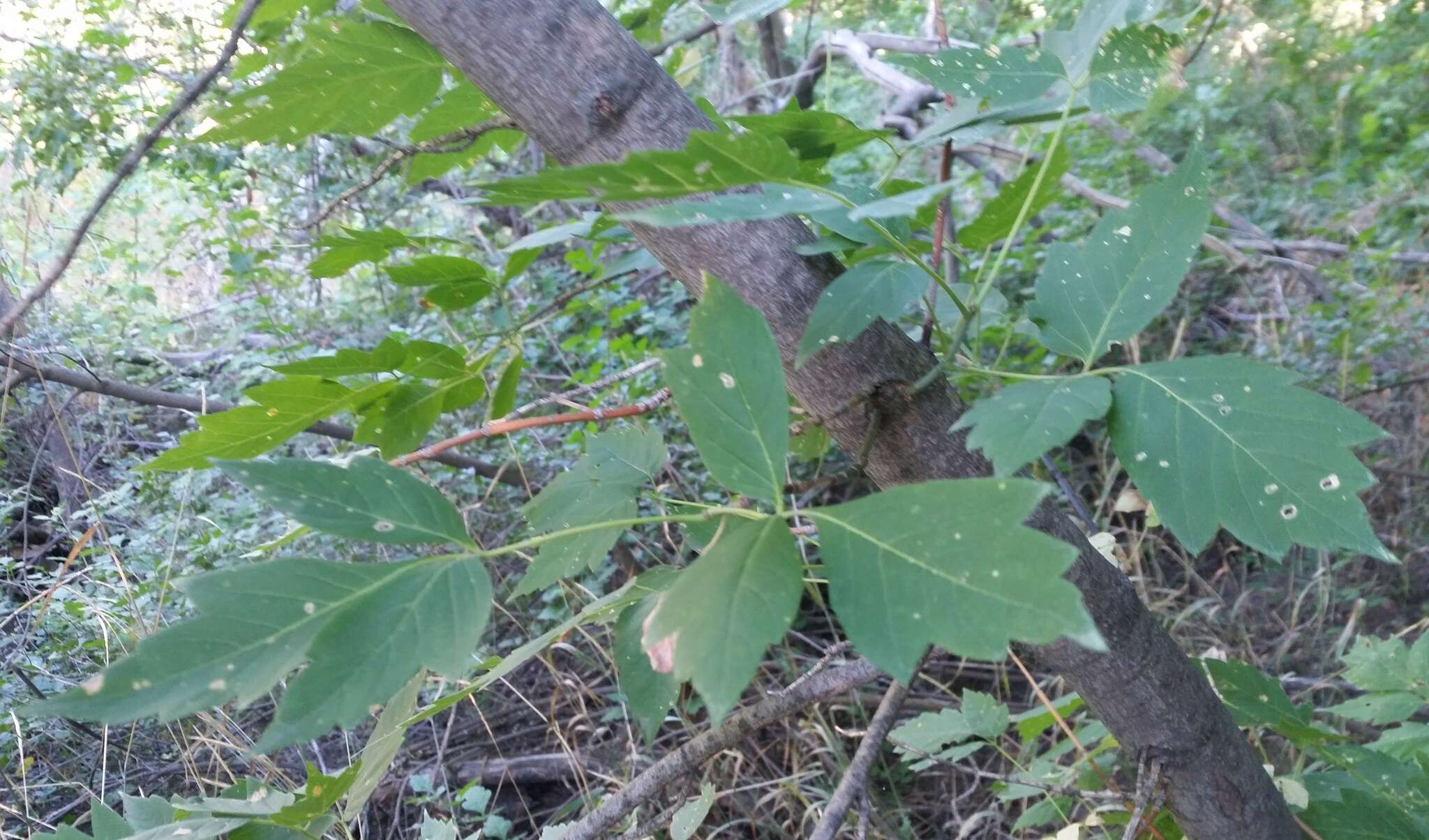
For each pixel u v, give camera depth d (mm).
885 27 2199
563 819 1105
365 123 529
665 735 1164
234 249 1643
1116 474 1328
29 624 1065
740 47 2154
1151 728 433
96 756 1019
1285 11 2525
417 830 1134
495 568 1292
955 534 248
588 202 370
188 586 253
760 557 255
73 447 1454
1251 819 453
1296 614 1250
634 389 1269
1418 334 1481
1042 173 393
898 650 238
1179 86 397
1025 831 1029
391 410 521
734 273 376
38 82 1347
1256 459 303
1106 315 355
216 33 1398
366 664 250
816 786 1121
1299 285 1701
